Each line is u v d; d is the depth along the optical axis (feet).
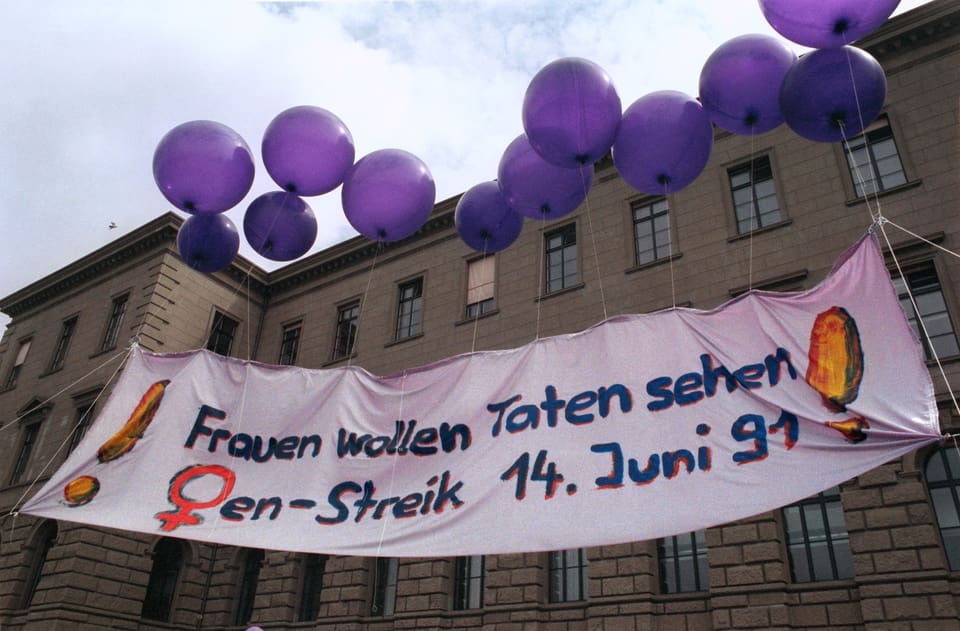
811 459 19.19
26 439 87.56
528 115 27.37
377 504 23.71
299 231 34.22
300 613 68.64
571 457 22.17
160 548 76.07
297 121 31.35
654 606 48.96
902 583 40.57
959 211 48.67
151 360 27.55
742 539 47.16
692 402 21.62
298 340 90.22
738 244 57.67
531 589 54.49
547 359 24.54
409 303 81.20
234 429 26.18
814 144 57.82
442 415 24.90
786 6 25.21
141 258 90.38
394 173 31.91
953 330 46.03
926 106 53.52
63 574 67.82
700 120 28.84
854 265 21.20
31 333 99.91
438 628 57.67
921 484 42.42
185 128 31.40
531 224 73.51
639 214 66.23
